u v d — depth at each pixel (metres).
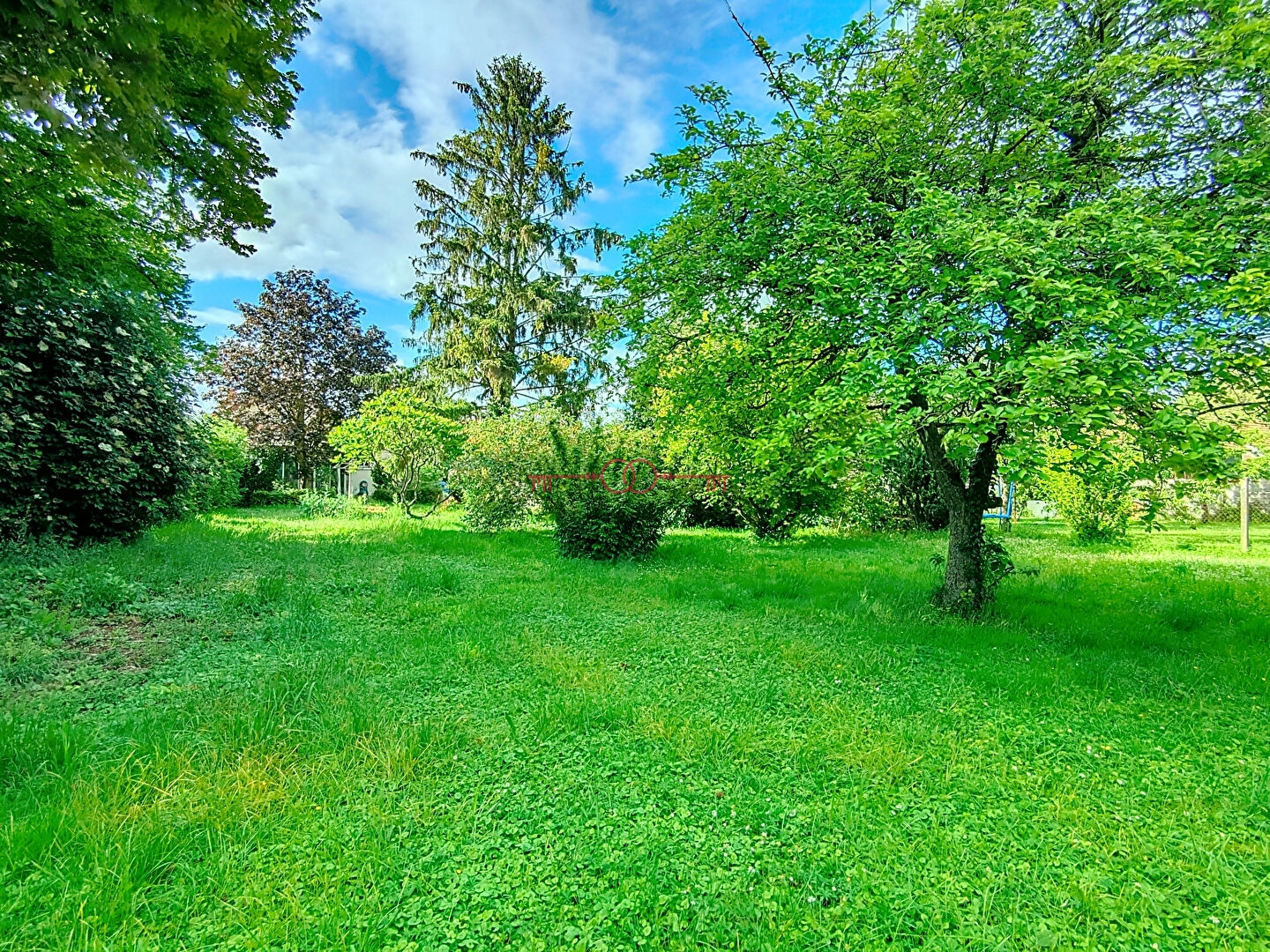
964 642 4.35
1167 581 6.84
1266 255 3.21
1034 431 3.58
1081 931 1.65
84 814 1.98
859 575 7.22
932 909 1.73
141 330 7.72
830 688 3.47
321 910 1.68
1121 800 2.30
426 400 17.78
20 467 6.07
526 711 3.06
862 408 4.31
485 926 1.64
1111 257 3.43
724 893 1.79
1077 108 4.36
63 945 1.53
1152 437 3.39
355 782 2.31
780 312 4.81
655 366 5.64
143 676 3.36
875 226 4.50
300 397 23.61
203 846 1.91
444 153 17.66
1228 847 2.02
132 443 7.48
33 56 2.43
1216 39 3.54
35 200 4.63
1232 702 3.30
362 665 3.63
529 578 6.64
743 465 6.50
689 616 5.08
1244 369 3.54
